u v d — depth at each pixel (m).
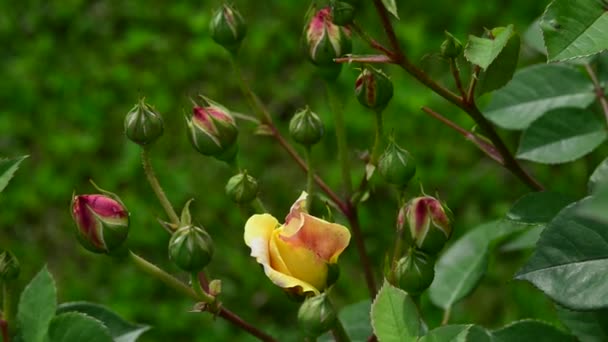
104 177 2.26
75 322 0.90
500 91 1.05
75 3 2.65
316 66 0.98
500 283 1.87
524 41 1.05
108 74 2.47
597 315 0.91
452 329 0.83
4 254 0.93
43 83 2.47
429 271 0.88
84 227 0.91
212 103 0.97
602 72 1.02
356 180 2.06
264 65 2.42
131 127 0.95
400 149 0.92
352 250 1.98
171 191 2.18
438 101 2.21
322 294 0.86
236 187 0.94
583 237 0.83
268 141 2.25
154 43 2.53
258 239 0.87
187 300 2.02
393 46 0.92
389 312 0.84
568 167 1.99
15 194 2.24
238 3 2.57
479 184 2.08
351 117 2.22
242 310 1.99
